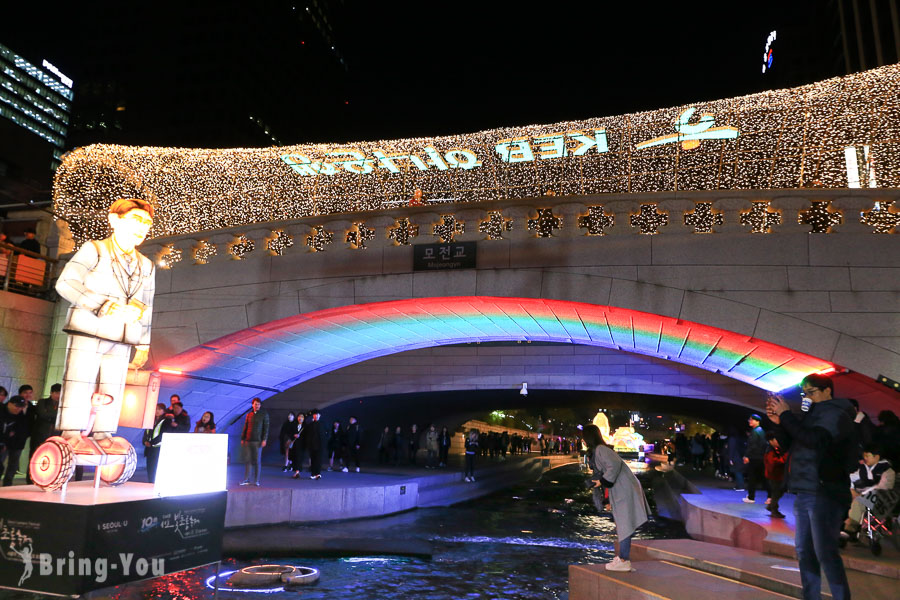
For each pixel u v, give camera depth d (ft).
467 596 25.39
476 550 36.29
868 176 51.62
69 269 17.22
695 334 45.55
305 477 55.57
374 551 34.37
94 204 64.90
